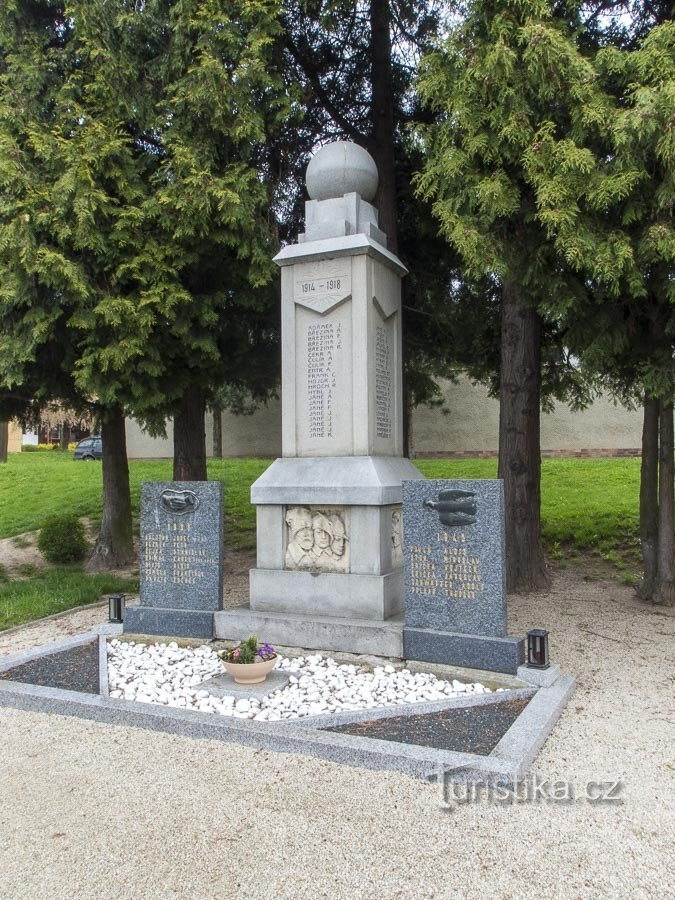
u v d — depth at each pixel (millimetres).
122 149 7809
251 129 7910
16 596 8758
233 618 6266
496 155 5922
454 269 10555
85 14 7820
